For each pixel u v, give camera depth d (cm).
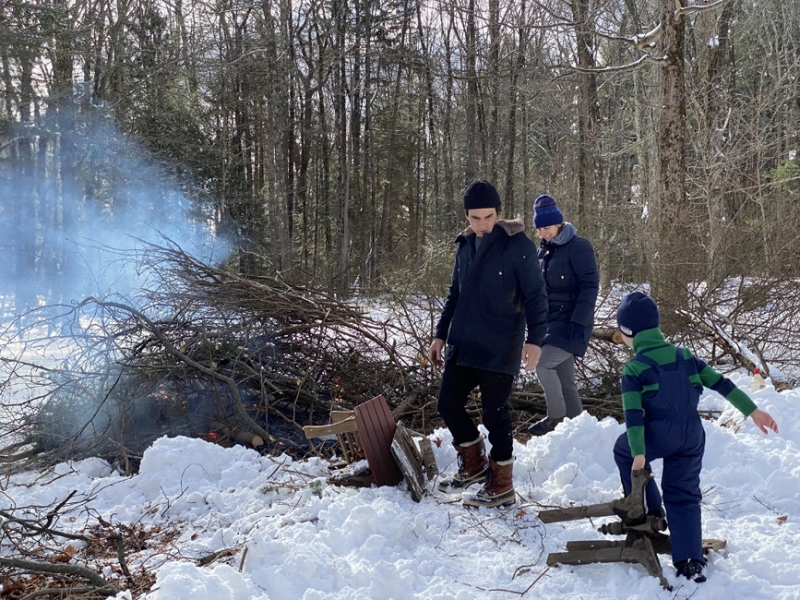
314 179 2895
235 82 2023
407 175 3281
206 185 1930
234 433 596
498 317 387
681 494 305
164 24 2070
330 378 673
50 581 346
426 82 2706
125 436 607
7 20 1424
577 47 1884
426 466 446
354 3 2402
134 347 645
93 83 1806
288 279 777
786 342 794
